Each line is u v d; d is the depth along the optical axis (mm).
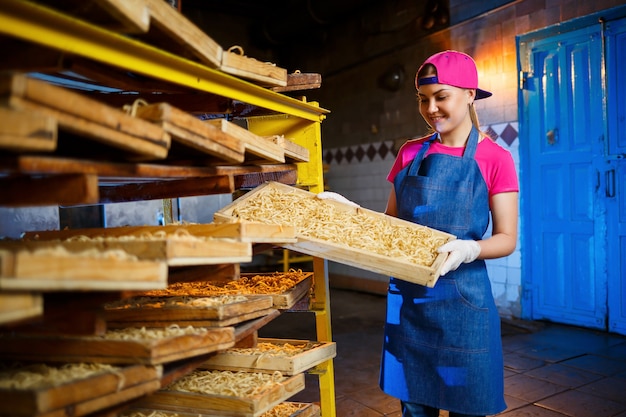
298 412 1961
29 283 893
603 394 3281
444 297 1877
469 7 5371
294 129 2398
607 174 4434
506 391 3375
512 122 5070
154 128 1174
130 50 1209
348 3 6098
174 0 2396
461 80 1867
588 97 4535
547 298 4926
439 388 1886
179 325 1526
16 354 1339
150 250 1173
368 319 5504
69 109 966
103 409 1214
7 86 870
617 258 4414
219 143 1421
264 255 7938
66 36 1040
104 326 1259
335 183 7461
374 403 3256
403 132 6324
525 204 5004
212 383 1691
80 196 1081
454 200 1922
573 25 4562
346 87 7172
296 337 4867
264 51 8367
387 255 1739
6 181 1133
